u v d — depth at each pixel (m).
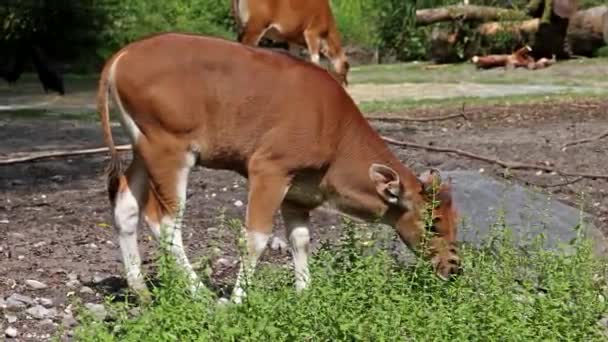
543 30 44.72
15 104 34.91
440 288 11.62
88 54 45.31
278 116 12.51
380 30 51.12
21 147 25.53
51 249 16.08
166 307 10.59
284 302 10.59
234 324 10.41
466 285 11.62
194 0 50.97
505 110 31.80
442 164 22.69
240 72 12.53
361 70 45.97
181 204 12.63
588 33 44.53
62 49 45.06
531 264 12.09
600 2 46.84
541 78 40.78
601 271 12.55
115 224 12.92
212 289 13.25
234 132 12.55
